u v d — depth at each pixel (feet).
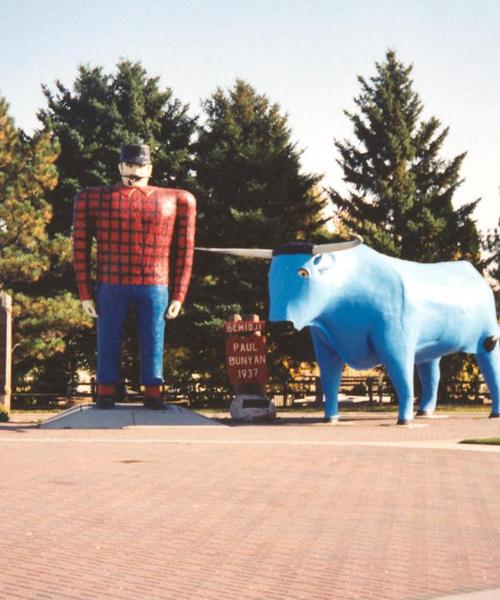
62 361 142.92
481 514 35.94
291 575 25.88
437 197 145.89
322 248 78.74
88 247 85.20
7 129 116.67
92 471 47.78
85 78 152.46
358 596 23.70
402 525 33.53
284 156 140.97
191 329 134.92
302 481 44.52
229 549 29.19
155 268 85.10
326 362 88.17
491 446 64.03
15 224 112.88
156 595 23.63
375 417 98.27
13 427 79.41
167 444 64.08
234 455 56.44
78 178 145.59
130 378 142.61
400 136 143.95
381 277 84.38
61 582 24.84
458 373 142.82
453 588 24.57
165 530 32.17
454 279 94.07
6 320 91.56
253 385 93.40
